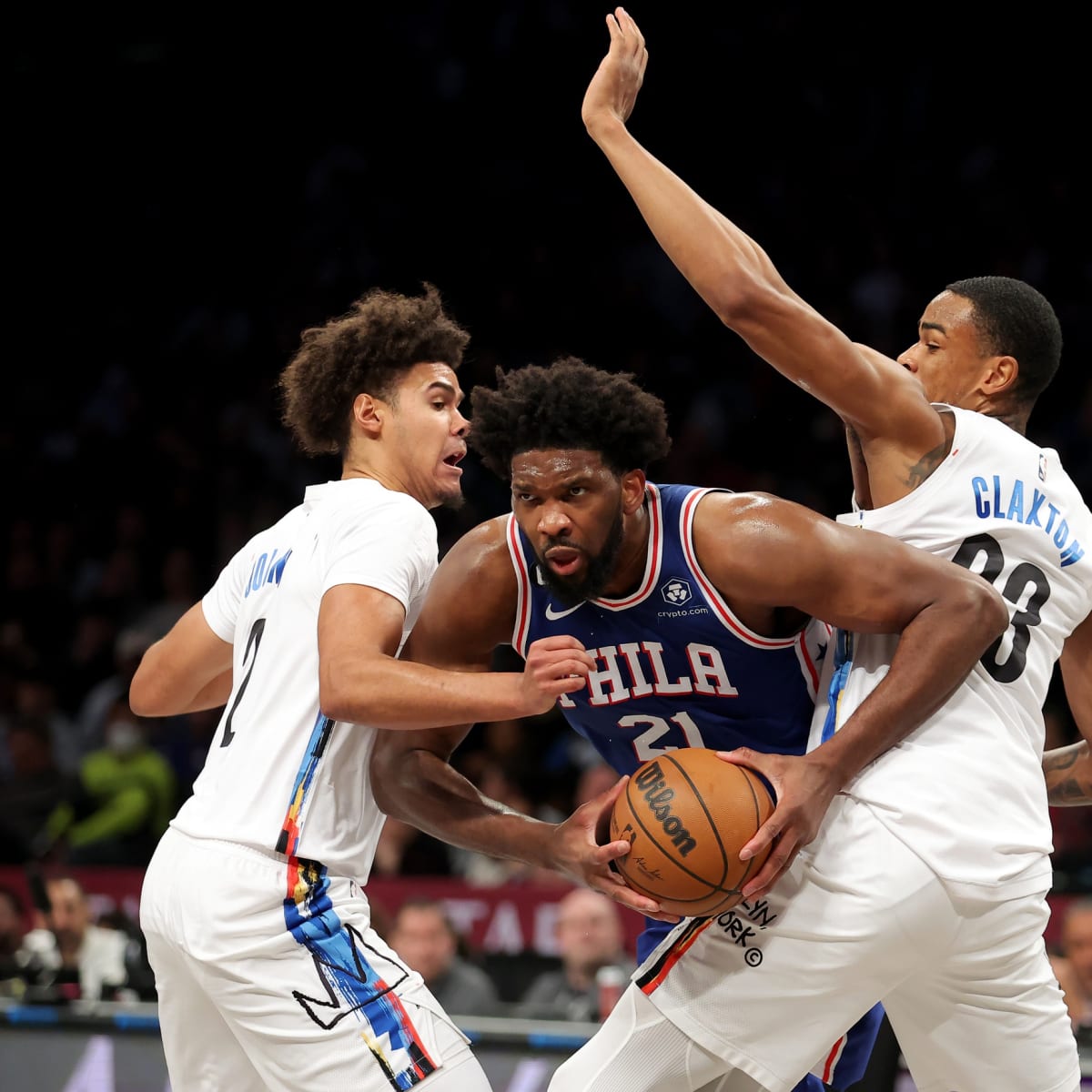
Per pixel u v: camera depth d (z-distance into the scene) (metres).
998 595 3.96
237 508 16.02
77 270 19.50
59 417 18.31
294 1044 3.82
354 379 4.41
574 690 3.54
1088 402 13.83
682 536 3.96
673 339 16.08
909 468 4.19
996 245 15.45
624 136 4.23
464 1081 3.90
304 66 19.45
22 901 10.13
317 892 3.93
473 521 14.31
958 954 3.99
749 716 4.21
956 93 16.67
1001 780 3.98
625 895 3.81
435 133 18.67
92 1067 6.72
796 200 16.47
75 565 16.19
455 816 4.22
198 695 4.70
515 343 16.75
